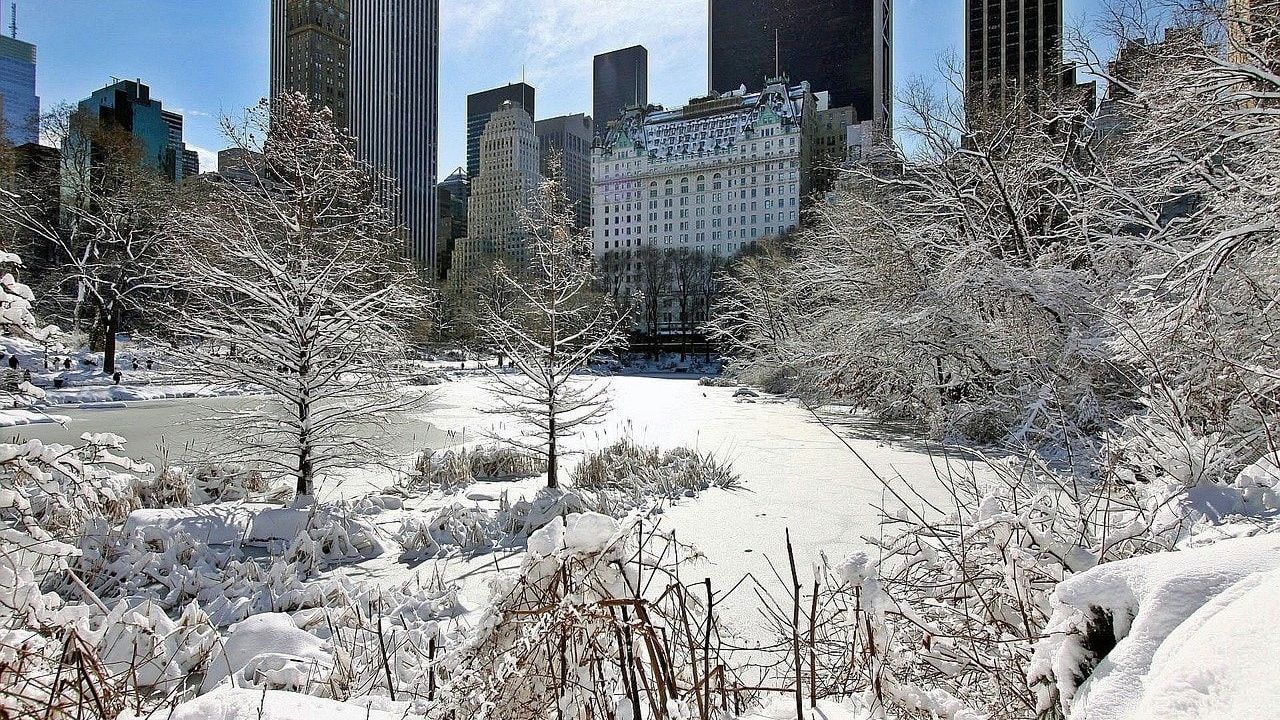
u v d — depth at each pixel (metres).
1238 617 1.43
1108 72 13.99
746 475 11.86
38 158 36.84
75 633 2.56
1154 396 5.82
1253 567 1.74
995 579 2.96
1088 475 5.36
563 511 8.66
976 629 2.88
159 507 9.32
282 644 3.86
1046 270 14.51
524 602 2.56
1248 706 1.20
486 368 13.41
